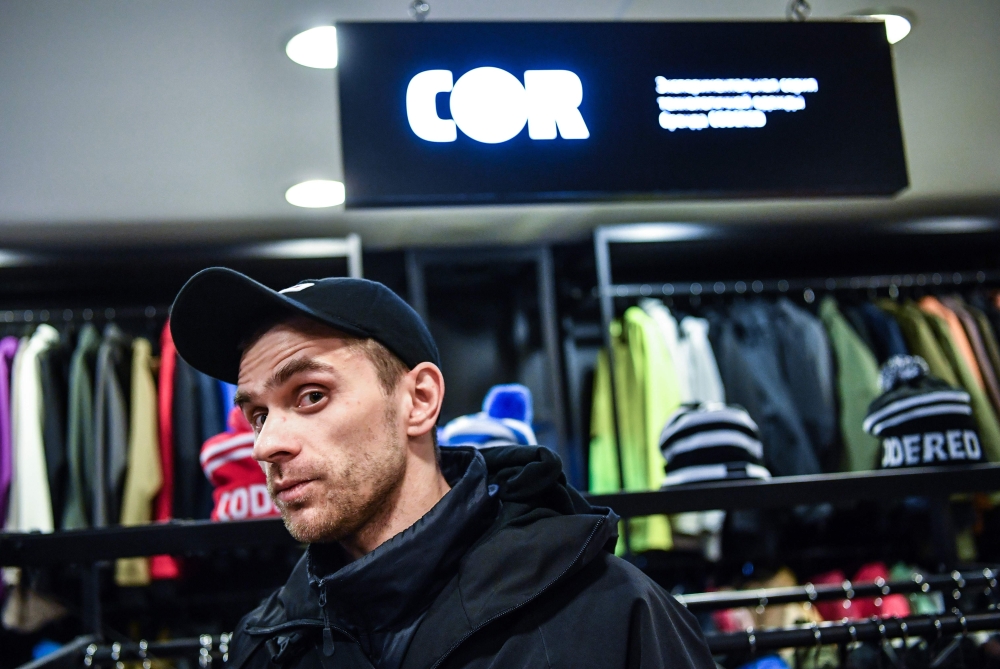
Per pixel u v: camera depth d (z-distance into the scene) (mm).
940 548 1493
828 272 3598
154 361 2818
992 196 3061
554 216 2986
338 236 3008
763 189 1413
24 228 2672
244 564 2771
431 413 894
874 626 1239
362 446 827
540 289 3229
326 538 824
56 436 2598
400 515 868
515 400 2117
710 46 1447
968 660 1321
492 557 859
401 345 875
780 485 1288
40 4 1558
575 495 989
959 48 1939
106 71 1806
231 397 2672
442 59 1369
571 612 836
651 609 845
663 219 3121
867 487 1312
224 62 1798
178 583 2736
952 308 3172
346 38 1351
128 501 2559
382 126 1334
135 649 1258
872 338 3082
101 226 2699
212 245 2881
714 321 3092
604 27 1427
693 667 842
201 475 2594
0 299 3096
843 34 1491
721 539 2887
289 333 846
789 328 3018
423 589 844
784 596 1386
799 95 1455
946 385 1515
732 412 1537
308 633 901
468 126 1357
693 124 1416
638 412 2975
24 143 2109
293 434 813
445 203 1354
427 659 815
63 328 3070
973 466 1401
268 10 1619
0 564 1142
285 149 2234
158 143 2158
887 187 1452
